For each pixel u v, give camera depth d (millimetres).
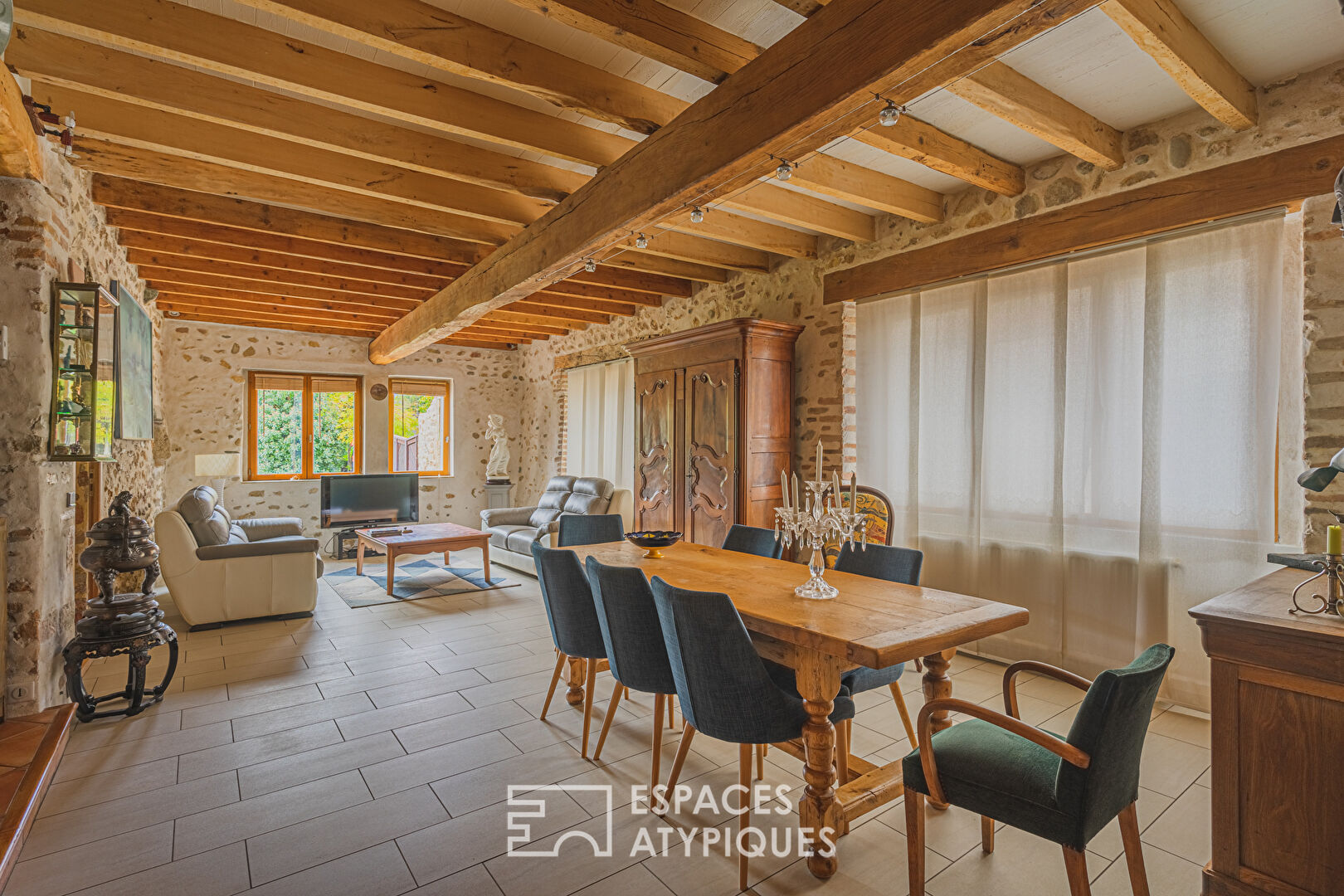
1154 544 3131
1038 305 3555
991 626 2080
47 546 2951
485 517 7156
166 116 2922
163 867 1921
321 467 8148
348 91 2439
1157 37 2127
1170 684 3109
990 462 3764
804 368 4770
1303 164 2598
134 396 4113
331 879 1873
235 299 6176
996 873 1936
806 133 2014
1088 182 3254
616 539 4168
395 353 7262
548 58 2389
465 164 3162
